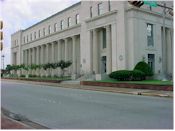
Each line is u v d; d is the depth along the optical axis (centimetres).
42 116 1075
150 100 1594
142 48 3538
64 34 5062
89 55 4131
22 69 6775
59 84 3438
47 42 5747
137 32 3475
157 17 3834
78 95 1970
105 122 913
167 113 1084
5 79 6072
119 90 2298
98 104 1413
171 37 4066
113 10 3619
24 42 7238
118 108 1252
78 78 3916
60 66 4409
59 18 5294
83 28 4328
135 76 2927
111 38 3738
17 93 2198
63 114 1109
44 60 6000
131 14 3450
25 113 1161
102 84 2861
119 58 3528
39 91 2405
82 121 944
